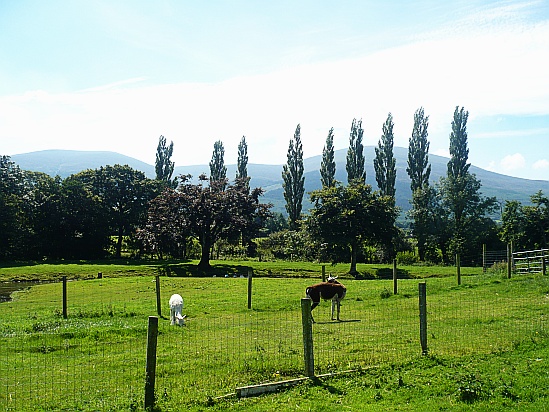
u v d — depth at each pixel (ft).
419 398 35.40
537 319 62.08
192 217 220.43
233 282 146.41
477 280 107.14
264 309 85.76
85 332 61.52
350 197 215.92
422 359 44.45
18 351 53.98
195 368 45.37
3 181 285.64
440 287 100.63
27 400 37.93
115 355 51.90
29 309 100.89
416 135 288.71
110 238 311.47
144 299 111.24
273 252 287.07
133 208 304.91
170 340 59.36
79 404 36.60
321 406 34.01
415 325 63.00
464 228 269.44
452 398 35.19
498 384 37.27
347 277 201.46
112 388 40.57
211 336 60.95
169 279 161.89
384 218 216.95
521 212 233.14
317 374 41.32
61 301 116.37
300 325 68.59
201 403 35.24
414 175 289.94
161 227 227.40
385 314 74.33
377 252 261.03
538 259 130.82
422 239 274.98
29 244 278.67
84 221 289.74
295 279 160.86
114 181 309.63
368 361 44.83
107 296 122.11
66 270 212.64
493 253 175.11
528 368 41.16
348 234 210.59
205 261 225.15
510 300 78.79
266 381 40.52
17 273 205.46
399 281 132.57
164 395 36.94
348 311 79.56
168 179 349.41
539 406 33.24
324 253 225.15
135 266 227.81
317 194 223.10
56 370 46.29
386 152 287.89
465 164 285.43
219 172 342.23
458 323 62.44
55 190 294.25
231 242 241.14
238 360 47.44
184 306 91.09
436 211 278.05
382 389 37.45
